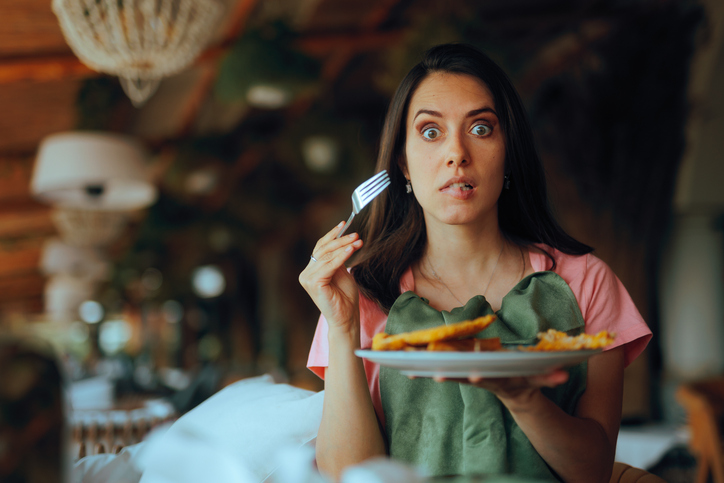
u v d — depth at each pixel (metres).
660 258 5.33
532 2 5.39
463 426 1.06
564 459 0.97
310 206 10.90
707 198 4.96
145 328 16.03
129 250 13.12
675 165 4.71
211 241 10.70
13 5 3.95
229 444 1.28
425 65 1.19
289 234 12.91
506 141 1.17
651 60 4.64
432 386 1.10
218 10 3.06
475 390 1.05
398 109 1.22
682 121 4.66
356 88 7.98
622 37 4.71
